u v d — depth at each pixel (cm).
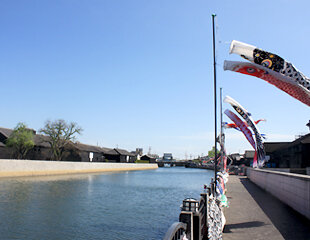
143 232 1192
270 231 740
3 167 3475
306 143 3184
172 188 3048
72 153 6259
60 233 1146
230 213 1014
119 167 7575
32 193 2234
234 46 817
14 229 1177
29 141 4597
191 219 423
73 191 2497
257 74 838
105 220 1396
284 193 1238
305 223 838
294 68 768
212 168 9025
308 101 818
